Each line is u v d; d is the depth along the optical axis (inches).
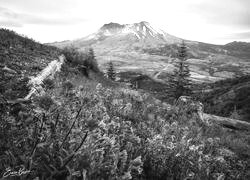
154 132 281.9
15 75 309.6
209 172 233.6
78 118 192.9
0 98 215.9
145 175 199.2
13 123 178.4
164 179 204.8
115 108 319.3
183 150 239.5
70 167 142.7
